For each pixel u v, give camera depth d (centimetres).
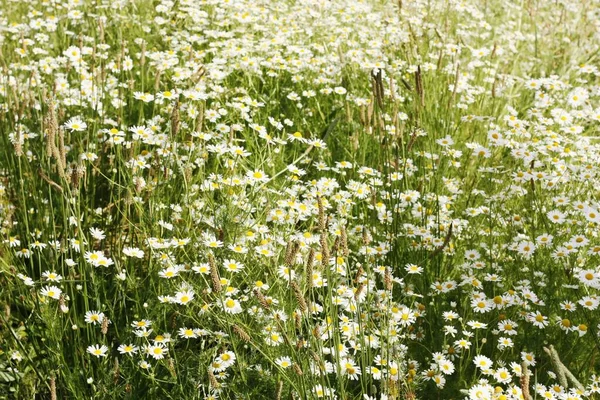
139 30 237
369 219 184
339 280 159
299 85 222
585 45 255
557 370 137
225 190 174
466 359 155
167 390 150
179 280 160
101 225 173
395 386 139
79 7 235
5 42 220
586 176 183
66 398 146
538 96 203
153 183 171
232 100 201
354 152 187
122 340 152
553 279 164
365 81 224
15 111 184
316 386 140
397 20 235
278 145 195
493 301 158
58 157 147
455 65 227
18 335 158
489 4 277
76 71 206
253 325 154
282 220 168
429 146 202
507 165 203
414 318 156
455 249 177
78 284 159
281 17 238
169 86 211
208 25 234
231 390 148
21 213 175
